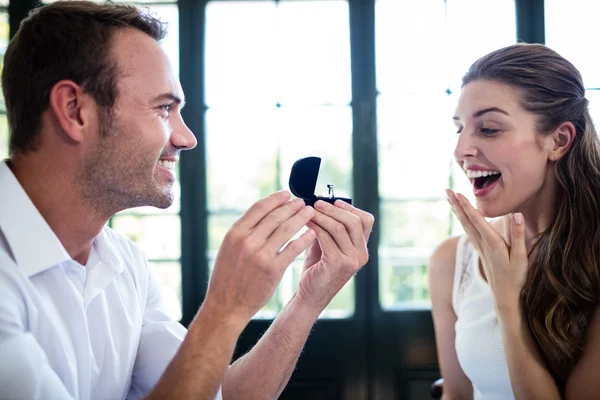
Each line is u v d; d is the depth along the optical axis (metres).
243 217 0.82
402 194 2.52
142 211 2.56
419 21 2.50
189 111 2.54
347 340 2.52
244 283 0.78
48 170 0.83
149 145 0.85
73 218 0.86
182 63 2.52
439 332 1.38
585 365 1.05
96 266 0.94
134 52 0.84
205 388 0.75
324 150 2.54
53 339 0.82
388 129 2.51
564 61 1.10
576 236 1.10
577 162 1.11
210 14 2.54
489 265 1.10
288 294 2.52
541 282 1.11
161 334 1.03
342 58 2.52
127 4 0.89
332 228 0.91
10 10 2.46
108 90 0.81
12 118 0.84
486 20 2.48
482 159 1.11
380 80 2.51
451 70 2.50
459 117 1.15
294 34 2.53
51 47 0.81
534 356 1.08
